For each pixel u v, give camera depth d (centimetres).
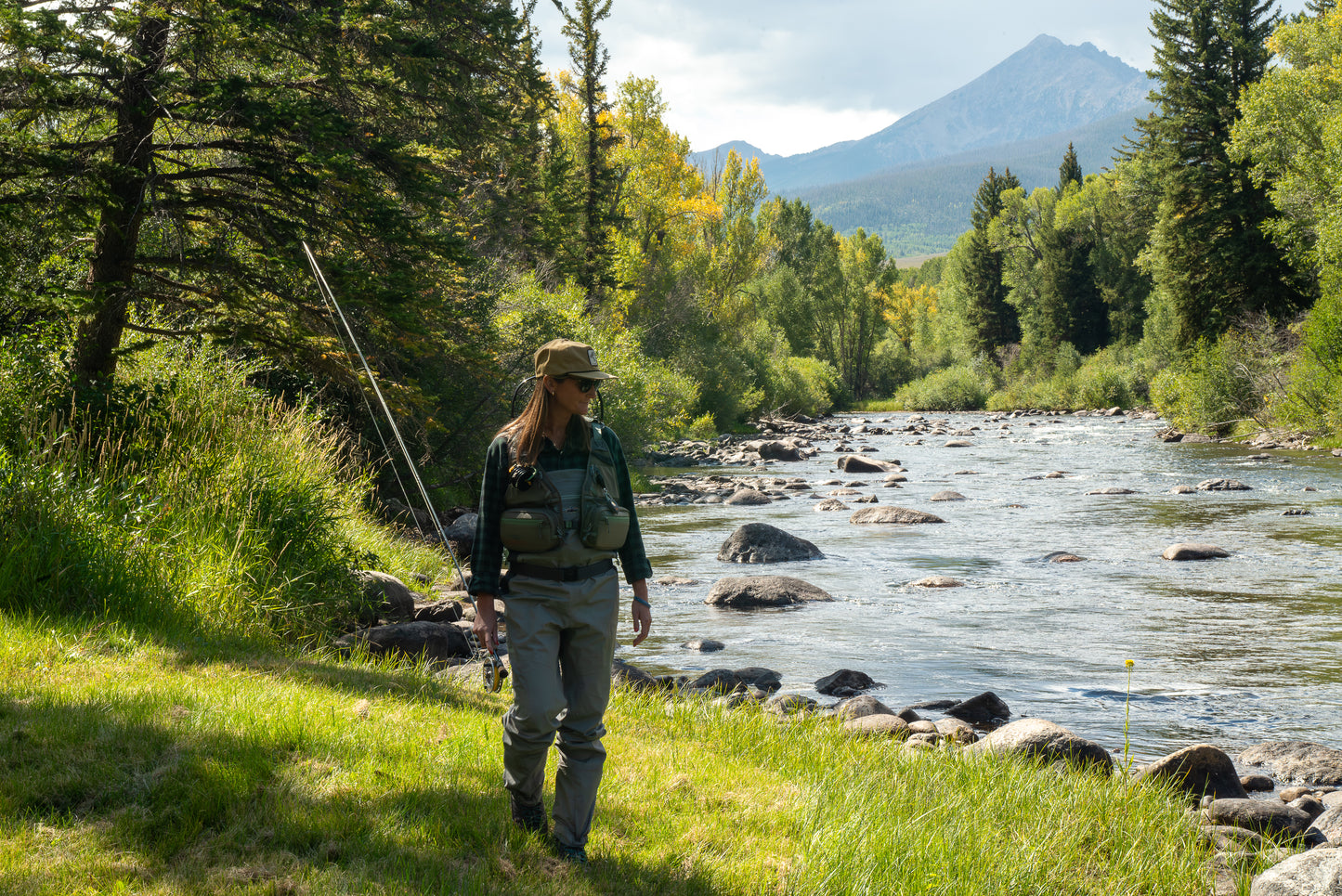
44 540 621
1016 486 2616
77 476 730
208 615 664
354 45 1054
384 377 1154
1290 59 3747
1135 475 2719
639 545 364
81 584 619
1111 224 6588
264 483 818
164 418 860
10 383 808
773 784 464
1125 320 6519
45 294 928
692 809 413
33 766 364
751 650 1010
